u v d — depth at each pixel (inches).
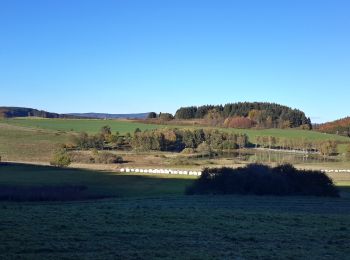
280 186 1946.4
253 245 729.6
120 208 1178.0
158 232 809.5
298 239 788.0
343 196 2018.9
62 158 3597.4
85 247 671.8
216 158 4483.3
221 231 840.9
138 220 930.7
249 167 2064.5
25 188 1875.0
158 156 4510.3
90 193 1825.8
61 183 2359.7
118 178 2770.7
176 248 685.3
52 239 715.4
